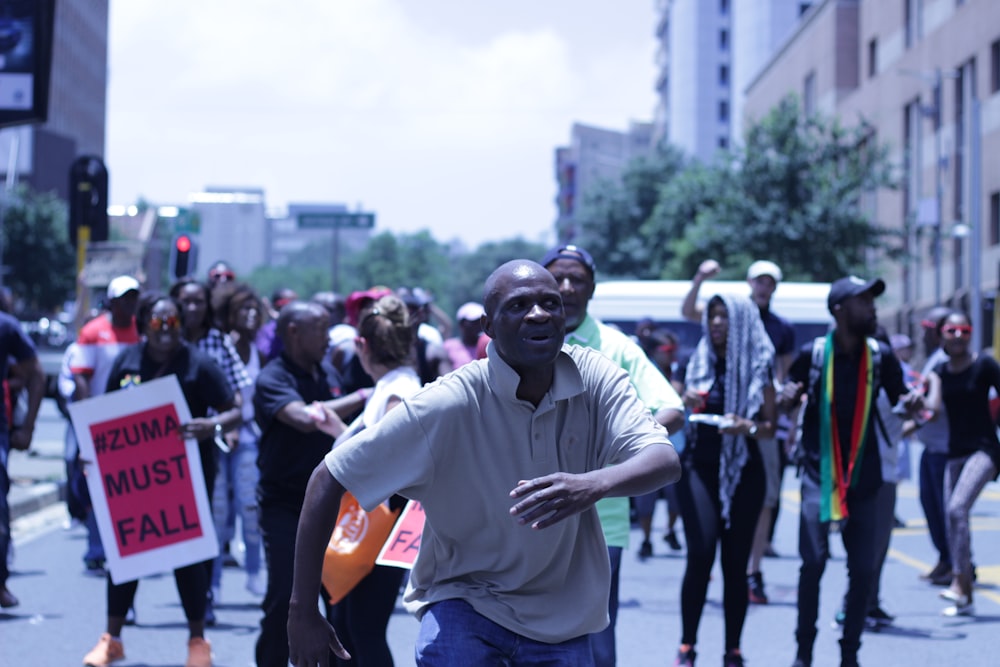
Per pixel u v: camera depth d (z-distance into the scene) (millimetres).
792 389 7148
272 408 6184
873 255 49031
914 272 47406
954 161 42906
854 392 7043
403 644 8266
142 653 7930
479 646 3857
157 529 7340
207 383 7531
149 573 7328
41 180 82312
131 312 9695
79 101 101562
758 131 41062
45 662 7715
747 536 7191
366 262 178000
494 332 3805
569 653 3939
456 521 3932
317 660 3855
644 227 53469
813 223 38875
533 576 3939
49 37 17125
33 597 9891
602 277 68500
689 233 41500
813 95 60344
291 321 6453
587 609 3965
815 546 7082
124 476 7355
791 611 9648
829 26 57062
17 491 15859
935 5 44969
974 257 33969
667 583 10969
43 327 38156
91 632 8609
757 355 7285
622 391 3914
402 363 5980
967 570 9445
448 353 11180
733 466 7125
